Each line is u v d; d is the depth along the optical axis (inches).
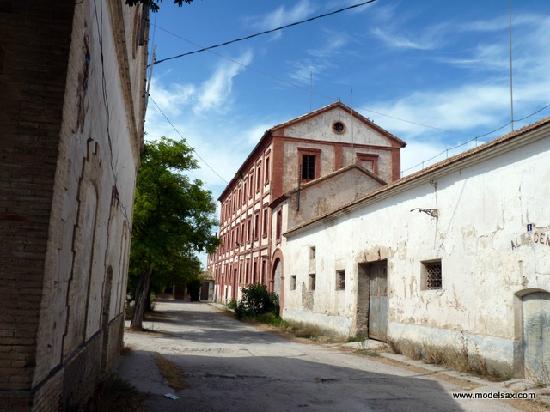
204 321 1055.0
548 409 300.0
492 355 412.8
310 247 881.5
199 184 837.2
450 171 482.9
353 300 686.5
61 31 160.7
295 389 349.7
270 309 1091.3
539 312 379.2
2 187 151.8
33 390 146.4
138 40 416.2
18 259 149.9
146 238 765.9
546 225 368.5
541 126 367.6
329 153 1218.6
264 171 1289.4
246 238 1498.5
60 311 180.5
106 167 275.3
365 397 328.5
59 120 156.9
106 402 263.1
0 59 156.6
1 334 146.8
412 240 546.0
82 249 215.6
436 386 369.4
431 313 502.0
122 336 512.1
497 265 415.2
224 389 340.2
